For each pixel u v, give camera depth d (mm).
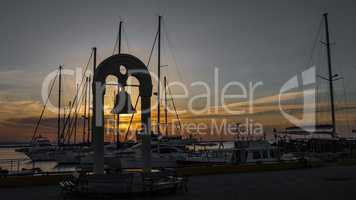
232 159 35406
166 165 36000
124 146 44656
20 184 21891
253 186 21672
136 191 17547
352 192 19344
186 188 19609
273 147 36469
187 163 36781
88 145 58000
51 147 63812
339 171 30438
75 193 18047
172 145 44656
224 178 25828
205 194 18688
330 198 17547
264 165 31094
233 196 18156
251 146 35938
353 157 42188
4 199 17406
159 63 43094
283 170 31641
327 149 44969
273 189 20438
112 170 19438
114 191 17328
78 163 50375
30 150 61375
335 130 46781
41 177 22438
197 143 46781
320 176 26812
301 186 21703
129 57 18688
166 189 18641
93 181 17484
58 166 48844
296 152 45344
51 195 18453
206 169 28375
